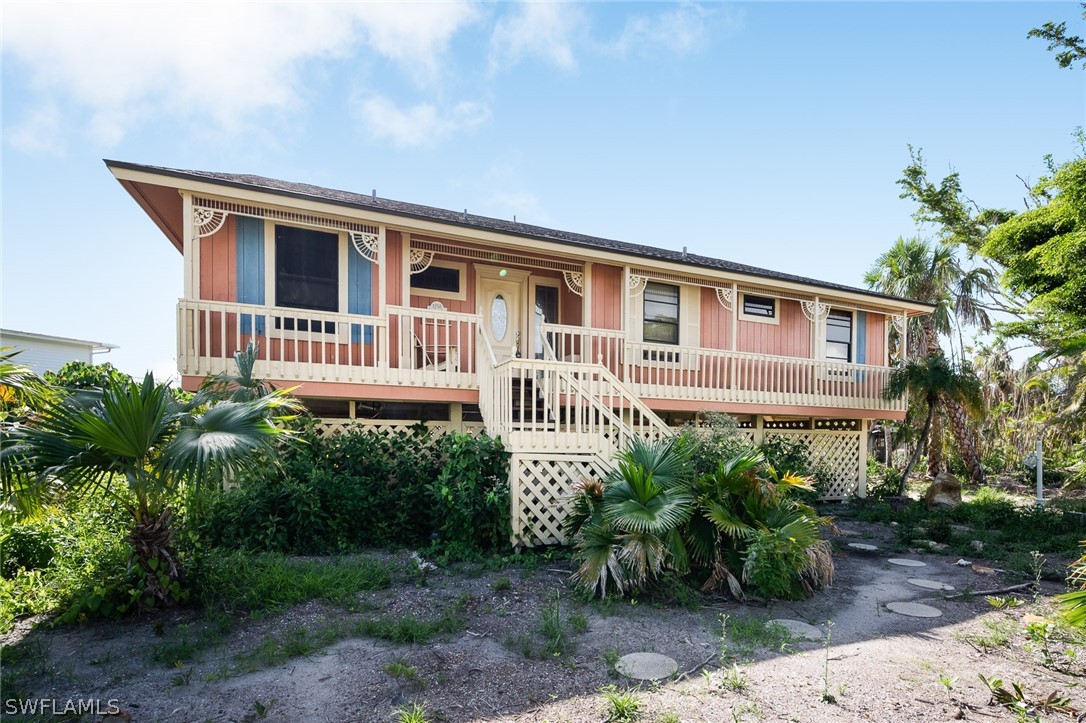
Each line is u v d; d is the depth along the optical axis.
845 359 14.48
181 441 4.17
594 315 11.30
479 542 7.22
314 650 4.11
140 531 4.71
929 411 14.27
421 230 9.05
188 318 7.39
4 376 4.34
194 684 3.57
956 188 18.64
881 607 5.58
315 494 7.02
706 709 3.33
